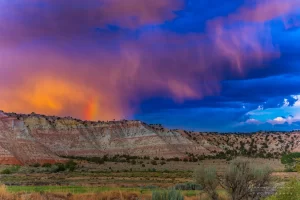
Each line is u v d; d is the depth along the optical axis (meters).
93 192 33.78
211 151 198.50
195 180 23.45
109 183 65.81
